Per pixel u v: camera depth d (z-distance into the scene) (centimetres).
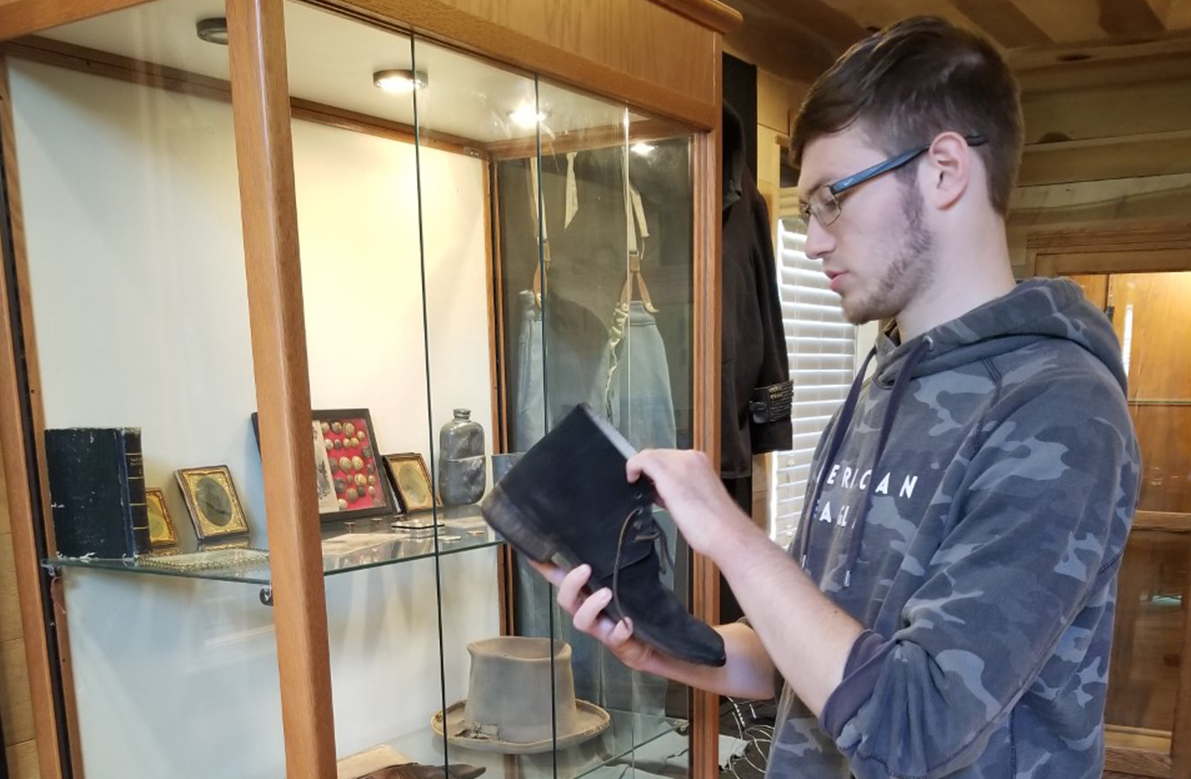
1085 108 273
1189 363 258
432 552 103
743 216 178
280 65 62
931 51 72
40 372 86
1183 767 238
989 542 58
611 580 75
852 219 76
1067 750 66
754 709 196
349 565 96
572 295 111
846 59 77
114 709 92
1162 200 267
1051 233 278
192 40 72
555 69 86
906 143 72
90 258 87
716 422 114
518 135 102
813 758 84
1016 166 75
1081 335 69
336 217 101
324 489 96
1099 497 58
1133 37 224
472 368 107
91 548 88
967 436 68
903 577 67
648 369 117
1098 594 64
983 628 54
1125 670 266
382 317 106
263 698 89
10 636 92
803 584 64
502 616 109
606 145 111
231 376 81
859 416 88
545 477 76
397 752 107
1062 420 62
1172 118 263
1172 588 262
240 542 80
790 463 256
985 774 65
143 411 87
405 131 100
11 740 92
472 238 105
